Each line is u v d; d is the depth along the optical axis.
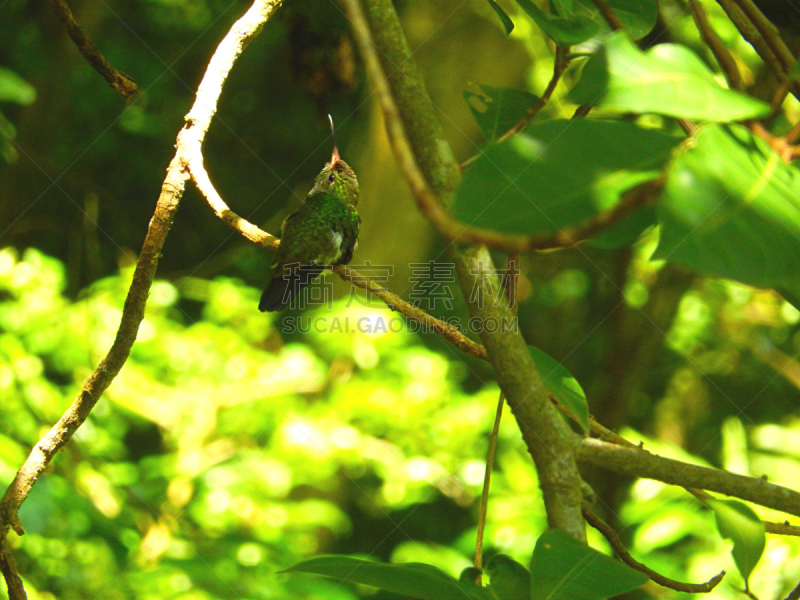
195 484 8.92
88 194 13.12
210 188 3.13
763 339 11.66
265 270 14.88
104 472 8.65
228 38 3.16
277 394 9.48
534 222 1.36
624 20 2.61
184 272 13.77
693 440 12.15
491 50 10.38
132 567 7.51
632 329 10.84
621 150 1.44
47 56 14.16
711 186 1.26
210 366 9.55
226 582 7.44
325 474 9.45
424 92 2.27
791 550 6.45
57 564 7.05
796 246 1.23
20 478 2.85
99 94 16.47
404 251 10.91
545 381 2.95
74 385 8.80
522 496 9.26
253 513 8.73
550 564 1.83
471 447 9.80
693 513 7.23
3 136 11.21
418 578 1.92
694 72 1.53
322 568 1.93
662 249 1.16
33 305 8.80
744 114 1.45
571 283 15.09
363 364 9.80
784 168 1.39
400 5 10.69
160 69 16.86
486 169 1.40
